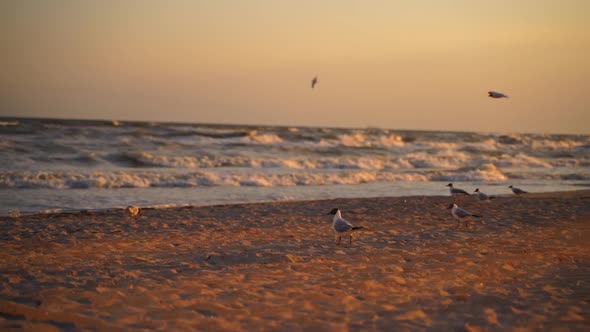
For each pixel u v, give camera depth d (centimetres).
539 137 8756
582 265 943
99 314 641
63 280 804
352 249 1113
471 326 609
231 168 3231
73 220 1468
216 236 1267
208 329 599
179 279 830
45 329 575
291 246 1143
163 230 1342
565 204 1925
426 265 949
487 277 853
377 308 684
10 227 1328
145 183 2392
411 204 1920
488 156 4744
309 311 671
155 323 614
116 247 1109
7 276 812
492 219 1581
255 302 709
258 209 1752
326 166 3541
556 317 644
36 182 2202
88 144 3909
